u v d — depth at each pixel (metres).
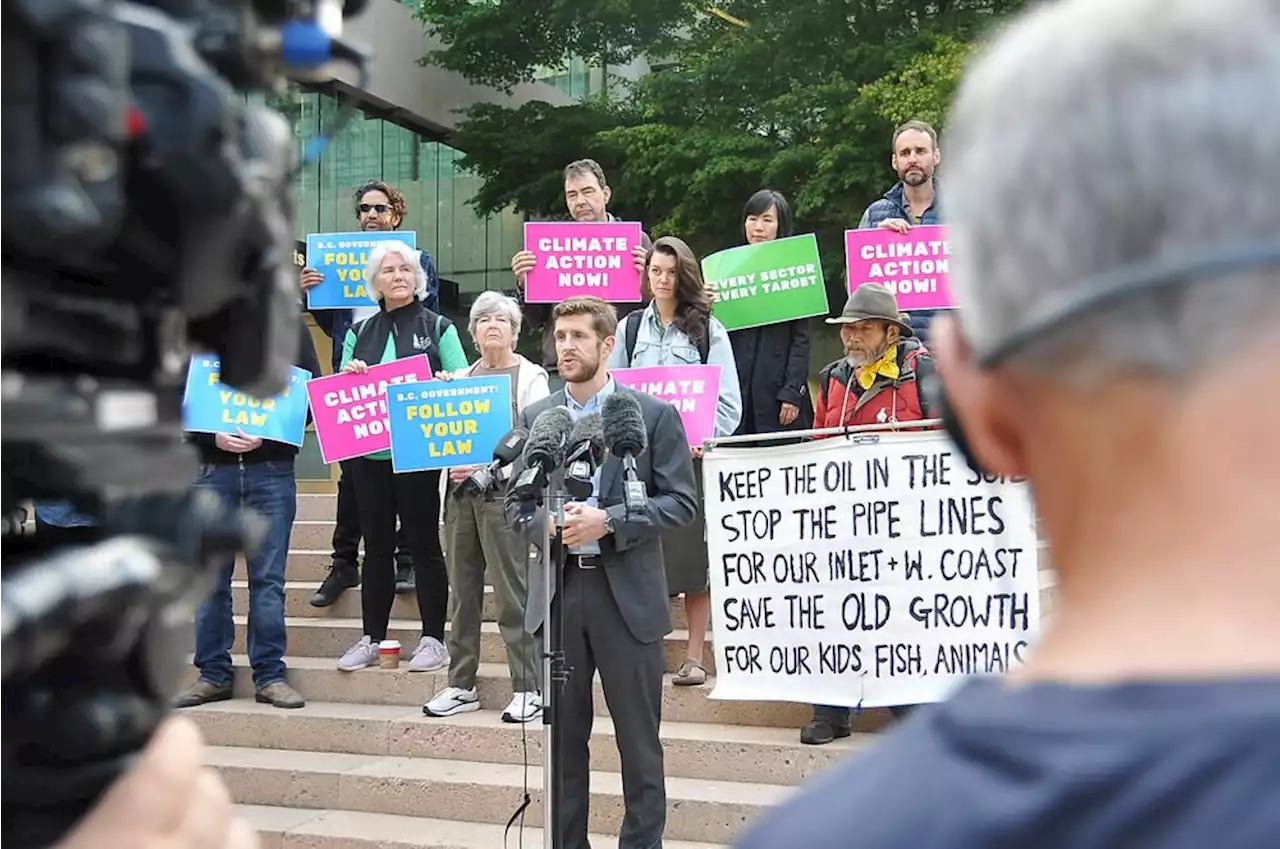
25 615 0.69
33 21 0.66
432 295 7.07
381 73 19.95
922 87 14.28
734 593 5.18
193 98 0.75
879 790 0.68
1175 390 0.64
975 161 0.70
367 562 6.46
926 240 6.04
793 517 5.11
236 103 0.81
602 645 4.23
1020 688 0.69
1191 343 0.63
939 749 0.68
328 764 5.67
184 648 0.90
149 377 0.87
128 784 0.83
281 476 6.23
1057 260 0.65
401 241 7.04
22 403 0.78
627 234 6.41
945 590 4.89
